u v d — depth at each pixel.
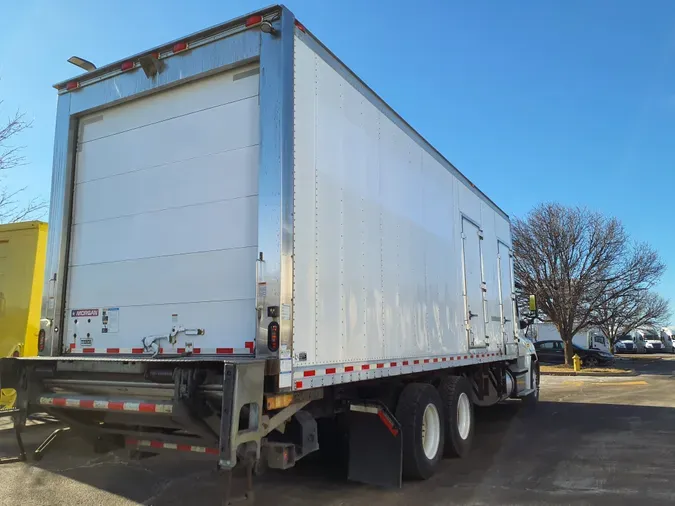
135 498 5.17
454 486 5.76
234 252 4.27
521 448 7.79
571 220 26.97
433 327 6.65
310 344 4.12
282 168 4.00
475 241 8.73
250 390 3.53
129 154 5.04
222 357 4.18
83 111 5.33
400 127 6.21
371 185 5.38
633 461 6.98
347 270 4.77
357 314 4.88
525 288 26.42
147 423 4.31
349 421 5.52
